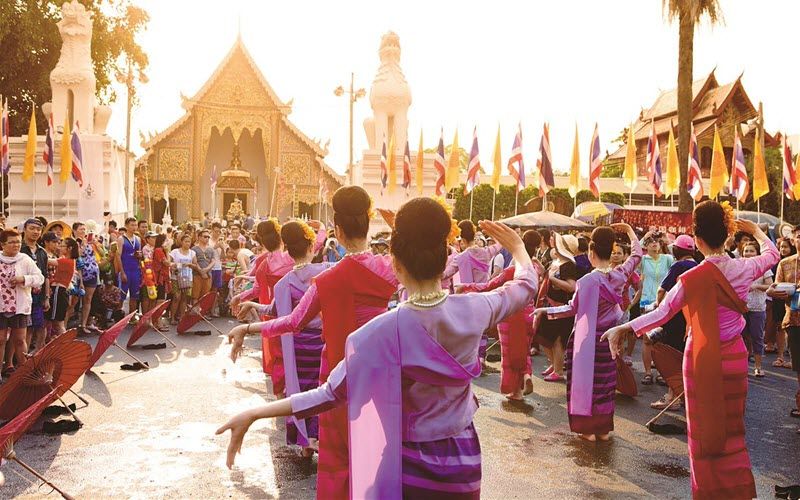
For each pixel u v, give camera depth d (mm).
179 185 52031
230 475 5531
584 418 6543
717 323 4691
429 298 2590
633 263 6703
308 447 5941
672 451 6367
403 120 28438
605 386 6574
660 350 7809
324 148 52906
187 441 6406
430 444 2572
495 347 12289
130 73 32344
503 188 39188
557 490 5344
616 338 4871
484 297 2701
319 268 5793
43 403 4785
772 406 8336
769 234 19188
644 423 7355
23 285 8672
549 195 38750
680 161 21141
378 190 27266
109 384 8703
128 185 30266
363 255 4305
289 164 53062
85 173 23688
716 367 4668
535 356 11656
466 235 8828
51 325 11031
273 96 52344
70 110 26297
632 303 10484
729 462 4699
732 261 4766
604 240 6613
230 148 57031
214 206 50312
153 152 51844
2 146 22500
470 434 2660
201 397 8062
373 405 2523
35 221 9836
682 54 20859
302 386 5832
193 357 10664
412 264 2574
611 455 6230
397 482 2510
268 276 7309
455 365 2551
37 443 6289
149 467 5688
